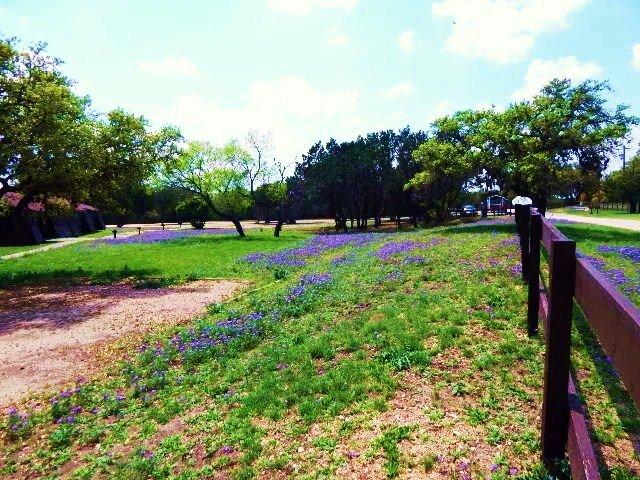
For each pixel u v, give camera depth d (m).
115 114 25.55
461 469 4.76
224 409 7.20
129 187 27.98
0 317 15.20
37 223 54.94
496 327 8.61
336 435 5.83
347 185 63.91
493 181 34.12
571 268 3.65
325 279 16.02
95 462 6.10
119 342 11.78
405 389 6.76
